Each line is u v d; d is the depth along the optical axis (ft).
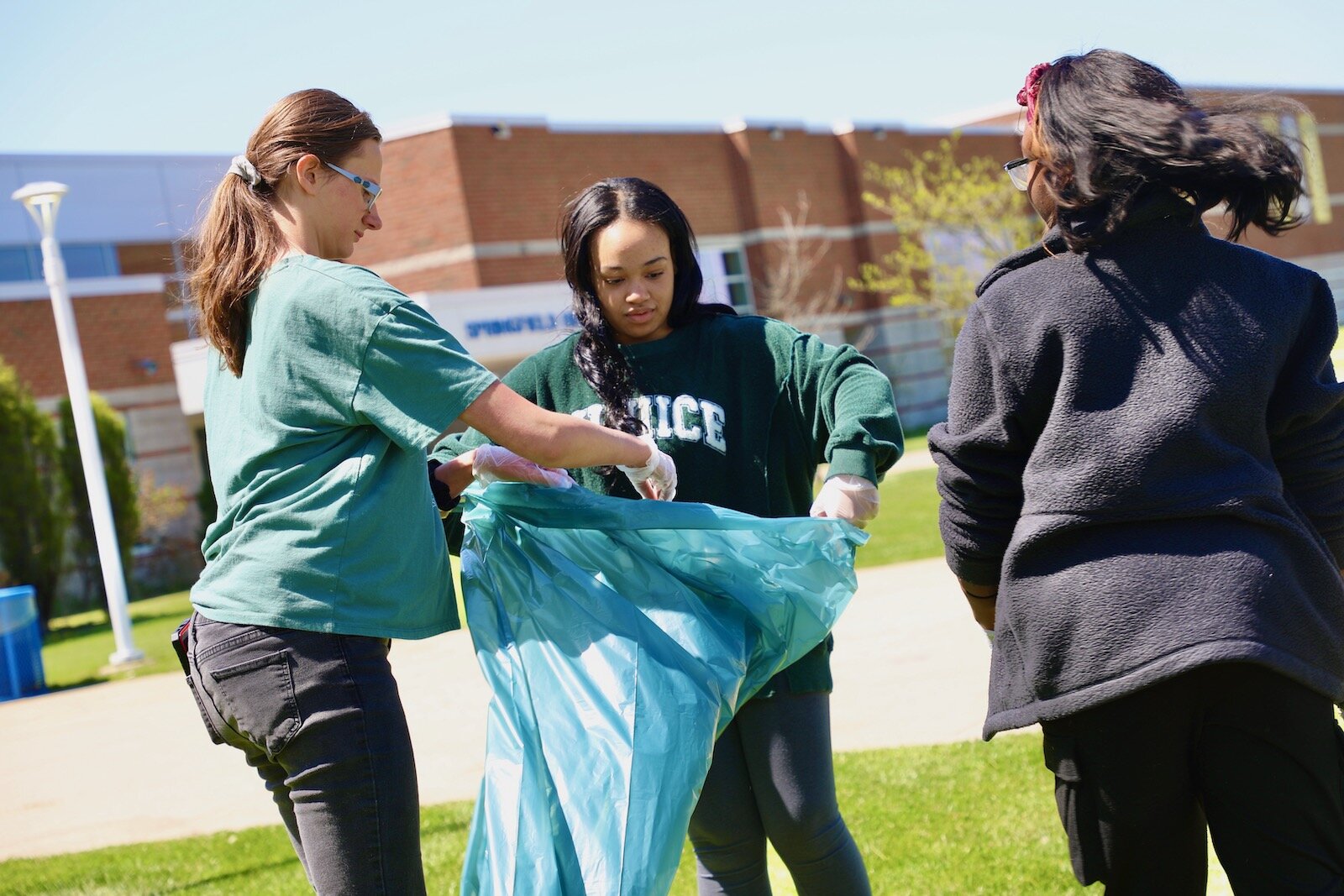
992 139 123.44
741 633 8.83
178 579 83.56
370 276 7.91
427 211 92.68
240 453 7.95
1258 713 6.69
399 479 7.97
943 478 7.60
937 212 109.09
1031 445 7.33
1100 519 6.86
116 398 85.56
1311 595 6.89
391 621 7.88
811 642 8.96
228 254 8.16
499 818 7.70
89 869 17.19
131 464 85.05
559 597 8.53
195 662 7.98
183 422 88.28
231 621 7.73
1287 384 7.09
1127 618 6.71
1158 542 6.79
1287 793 6.73
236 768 23.47
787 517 9.21
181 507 79.92
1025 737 17.17
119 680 38.99
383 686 7.88
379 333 7.68
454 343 7.89
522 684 8.21
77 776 24.79
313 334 7.78
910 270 117.39
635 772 7.80
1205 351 6.81
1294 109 7.30
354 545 7.73
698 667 8.38
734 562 8.82
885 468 9.28
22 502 64.39
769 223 108.88
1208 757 6.87
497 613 8.57
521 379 10.13
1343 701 7.01
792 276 108.27
